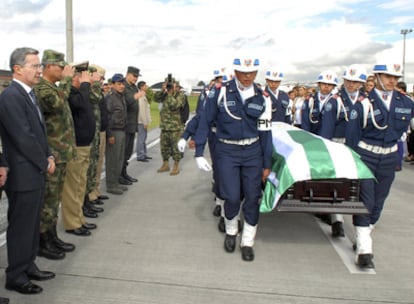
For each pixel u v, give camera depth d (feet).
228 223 13.79
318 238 15.23
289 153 13.09
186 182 24.12
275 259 13.24
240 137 12.94
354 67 15.52
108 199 20.01
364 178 12.37
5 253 13.00
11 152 10.24
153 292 10.93
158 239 14.79
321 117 18.13
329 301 10.65
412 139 32.99
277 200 12.46
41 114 10.95
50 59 11.95
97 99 16.99
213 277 11.87
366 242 12.62
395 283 11.73
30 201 10.44
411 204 20.38
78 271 12.05
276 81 20.88
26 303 10.21
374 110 13.16
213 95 13.12
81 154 14.74
